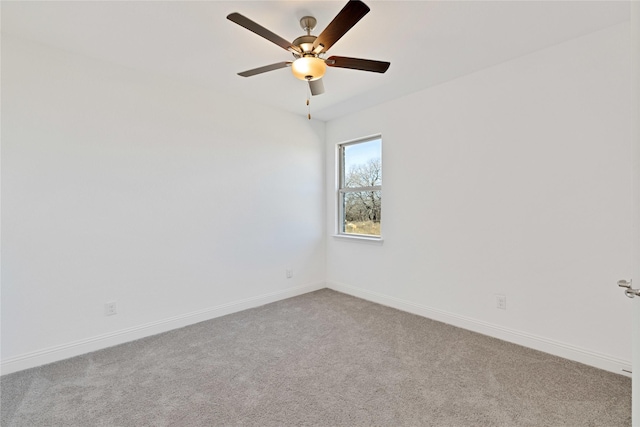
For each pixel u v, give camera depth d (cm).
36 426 157
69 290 230
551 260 226
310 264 398
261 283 347
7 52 206
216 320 301
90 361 222
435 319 298
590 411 163
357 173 387
